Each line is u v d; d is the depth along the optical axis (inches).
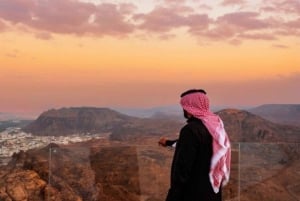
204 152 176.4
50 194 260.7
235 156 280.5
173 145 207.0
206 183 175.6
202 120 179.2
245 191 277.7
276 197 273.1
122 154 266.5
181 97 187.6
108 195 260.7
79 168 263.7
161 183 263.9
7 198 259.4
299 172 282.7
